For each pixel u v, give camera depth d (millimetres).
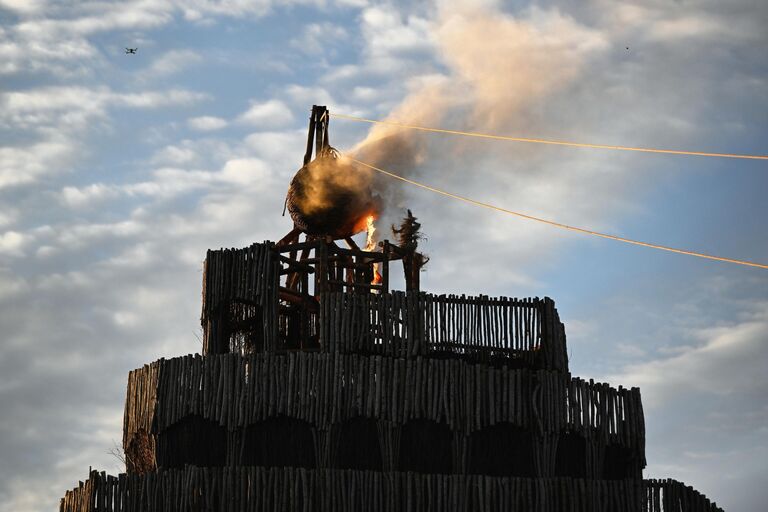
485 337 50000
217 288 51156
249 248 51156
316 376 48188
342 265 53656
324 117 55719
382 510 47156
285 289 52000
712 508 49906
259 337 52250
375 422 48250
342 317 49125
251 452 48156
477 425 48438
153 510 47562
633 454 50500
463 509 47469
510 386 49000
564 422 49250
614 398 50500
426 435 48438
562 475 49406
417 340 49250
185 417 48938
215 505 47219
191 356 49250
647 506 49594
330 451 47781
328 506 46906
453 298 50000
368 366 48531
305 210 53844
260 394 48250
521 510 47969
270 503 46969
